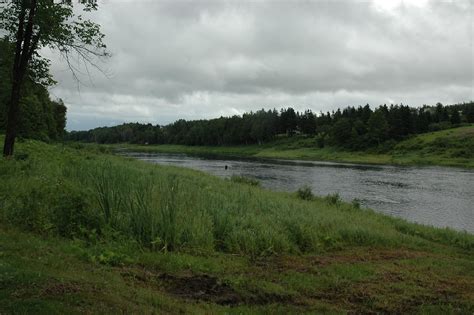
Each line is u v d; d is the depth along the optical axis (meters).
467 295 7.44
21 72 17.11
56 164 17.53
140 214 9.37
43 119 45.84
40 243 7.33
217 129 143.00
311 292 7.14
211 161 75.25
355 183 42.25
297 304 6.54
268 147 130.38
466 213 26.11
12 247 6.77
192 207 11.44
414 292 7.39
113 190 10.62
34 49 17.95
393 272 8.63
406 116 113.94
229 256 8.98
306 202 19.62
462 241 13.95
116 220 9.26
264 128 134.88
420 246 12.38
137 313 5.02
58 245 7.54
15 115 17.33
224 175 45.53
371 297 7.01
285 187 36.69
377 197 32.50
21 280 5.23
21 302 4.57
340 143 114.25
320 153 109.44
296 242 10.74
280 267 8.55
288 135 143.88
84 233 8.61
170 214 9.41
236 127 138.38
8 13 16.45
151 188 12.23
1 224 8.19
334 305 6.63
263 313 5.98
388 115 125.69
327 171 57.59
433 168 69.94
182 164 63.59
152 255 8.02
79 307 4.79
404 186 40.47
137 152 111.44
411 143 102.56
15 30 17.02
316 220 12.65
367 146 107.62
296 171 56.19
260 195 18.50
